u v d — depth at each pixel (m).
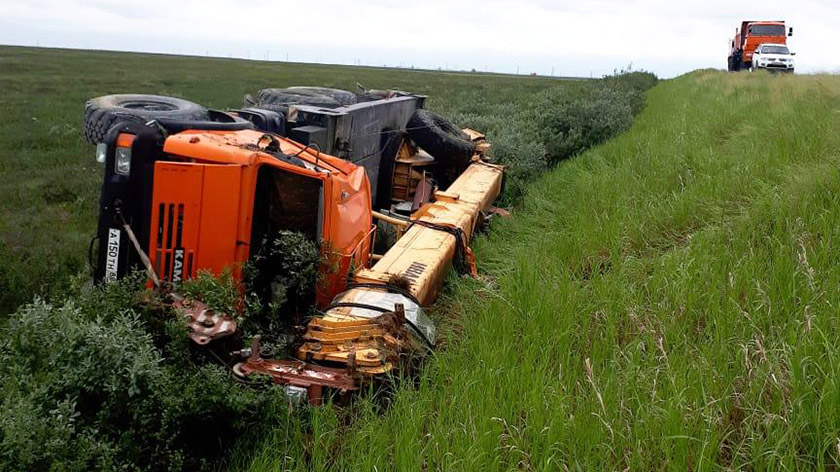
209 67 71.94
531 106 26.52
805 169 8.45
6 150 17.97
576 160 16.14
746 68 47.62
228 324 5.45
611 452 4.57
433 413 5.41
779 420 4.39
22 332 4.93
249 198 6.35
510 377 5.39
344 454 5.07
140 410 4.72
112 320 5.37
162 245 6.28
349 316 6.09
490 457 4.64
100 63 65.25
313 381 5.38
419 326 6.43
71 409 4.43
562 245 8.88
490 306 7.00
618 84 33.31
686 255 7.21
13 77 41.56
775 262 6.41
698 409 4.61
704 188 9.42
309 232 7.16
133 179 6.64
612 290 6.88
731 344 5.50
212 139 6.67
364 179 8.41
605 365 5.63
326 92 13.46
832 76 19.91
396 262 7.74
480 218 11.05
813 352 4.86
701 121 16.44
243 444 5.14
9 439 4.14
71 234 10.98
